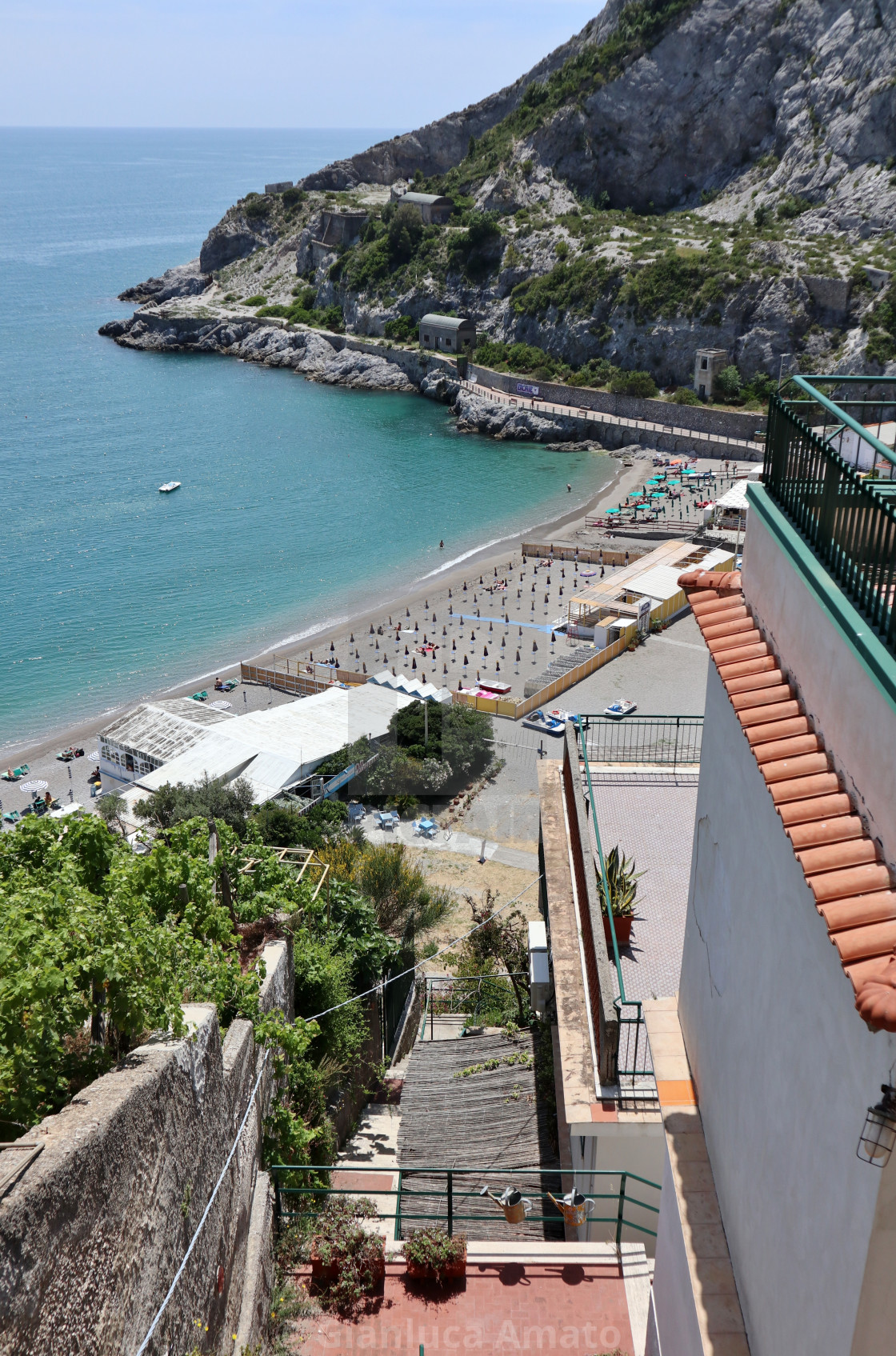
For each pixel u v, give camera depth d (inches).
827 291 4869.6
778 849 255.9
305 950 666.2
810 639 244.5
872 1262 186.9
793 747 236.4
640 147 6924.2
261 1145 475.5
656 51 6845.5
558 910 581.0
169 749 2015.3
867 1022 168.7
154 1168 288.0
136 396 5999.0
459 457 4756.4
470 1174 541.6
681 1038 396.8
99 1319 239.8
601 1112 436.5
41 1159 220.7
